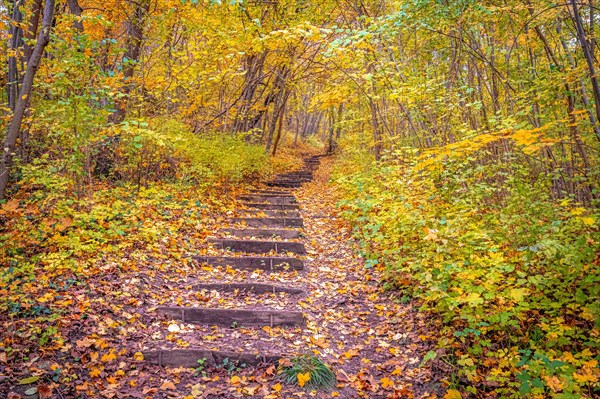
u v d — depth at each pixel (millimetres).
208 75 9508
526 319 3732
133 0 8828
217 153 9047
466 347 3775
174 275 5172
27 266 4059
